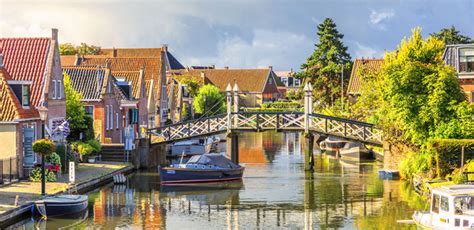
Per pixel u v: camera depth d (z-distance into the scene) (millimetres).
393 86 44438
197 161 48656
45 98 46656
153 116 78062
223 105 104812
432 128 43781
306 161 54906
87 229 32344
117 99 65188
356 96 81125
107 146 56844
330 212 36938
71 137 53406
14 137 41312
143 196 42125
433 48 46875
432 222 30719
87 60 85812
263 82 147125
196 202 40219
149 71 81125
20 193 36844
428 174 41656
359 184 46500
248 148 76812
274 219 35344
